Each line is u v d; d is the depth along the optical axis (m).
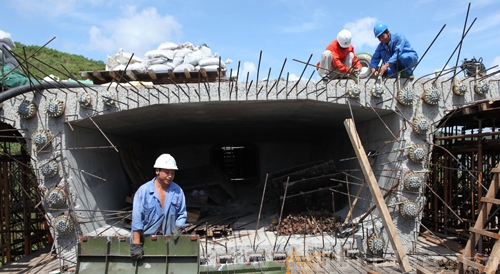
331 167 9.52
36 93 6.95
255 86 6.92
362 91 7.07
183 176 12.89
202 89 6.91
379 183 7.82
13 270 7.00
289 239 7.43
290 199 9.04
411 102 7.00
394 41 7.53
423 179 7.04
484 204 5.29
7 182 8.48
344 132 10.77
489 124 8.48
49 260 7.59
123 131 9.32
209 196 11.70
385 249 7.09
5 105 6.96
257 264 6.59
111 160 9.34
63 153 6.93
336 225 7.67
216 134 12.73
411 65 7.34
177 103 6.97
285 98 6.91
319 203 9.12
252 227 8.67
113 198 8.91
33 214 13.35
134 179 10.16
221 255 6.82
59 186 6.90
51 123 6.93
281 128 11.85
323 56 7.95
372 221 6.99
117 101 6.82
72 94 6.94
